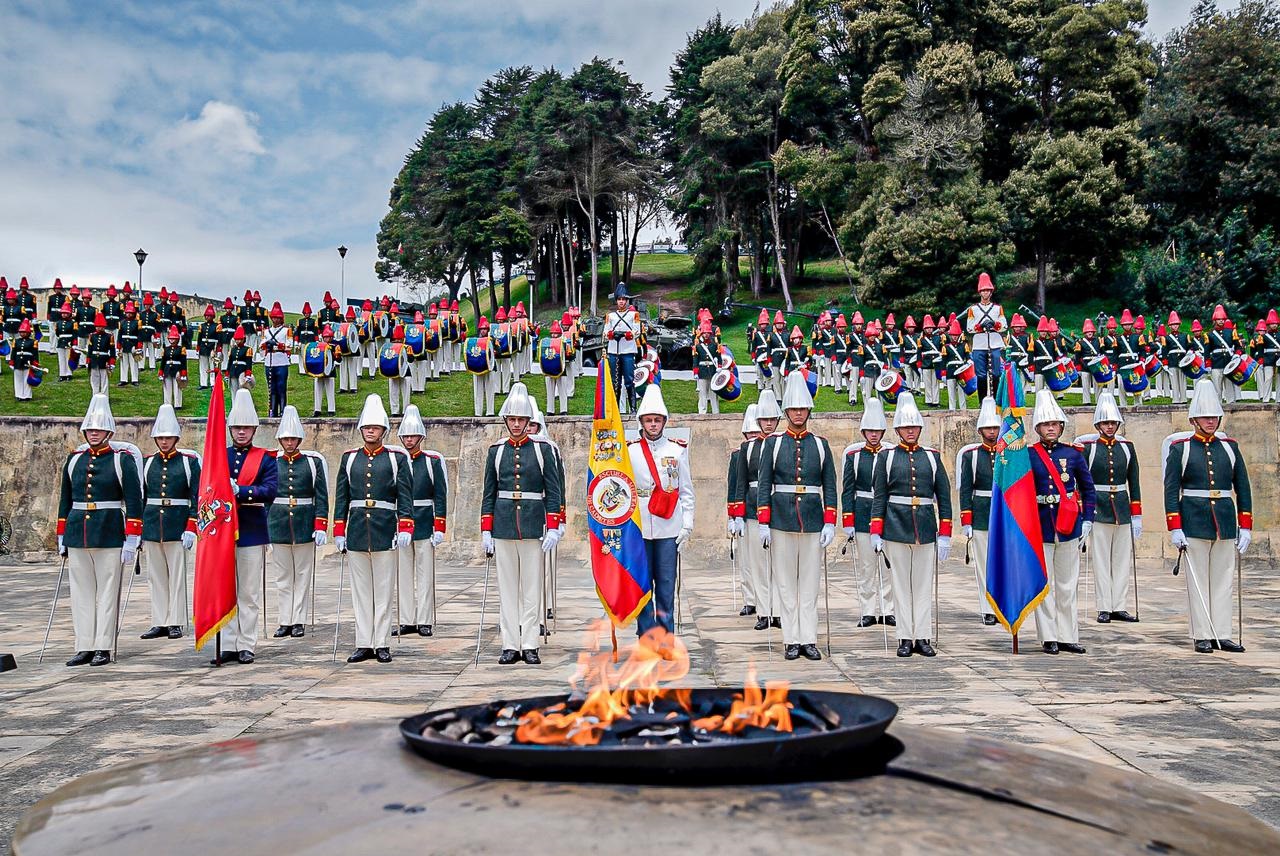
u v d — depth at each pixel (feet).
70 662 29.55
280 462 36.70
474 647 32.55
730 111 182.29
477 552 61.05
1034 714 21.29
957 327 83.30
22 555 61.26
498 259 213.46
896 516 30.37
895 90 153.79
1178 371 85.71
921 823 5.91
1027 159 153.17
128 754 18.79
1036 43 156.04
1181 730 19.76
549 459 29.84
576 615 40.01
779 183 187.93
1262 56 156.87
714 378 80.12
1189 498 30.71
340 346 88.53
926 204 149.07
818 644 33.09
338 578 55.98
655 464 29.48
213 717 21.95
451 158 200.03
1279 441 55.52
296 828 6.05
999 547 30.55
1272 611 39.75
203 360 92.12
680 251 307.17
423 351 85.81
